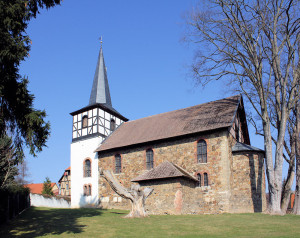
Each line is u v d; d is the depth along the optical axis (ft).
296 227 51.01
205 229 50.72
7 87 45.60
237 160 86.28
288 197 80.23
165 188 80.12
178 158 90.94
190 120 96.84
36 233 48.47
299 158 78.28
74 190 117.50
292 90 75.25
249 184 83.20
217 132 85.66
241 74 78.95
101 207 107.45
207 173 84.69
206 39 80.12
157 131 100.68
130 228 52.19
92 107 122.72
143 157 98.84
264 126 75.92
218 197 81.35
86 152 118.62
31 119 46.73
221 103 99.86
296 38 72.84
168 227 52.80
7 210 61.00
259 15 73.51
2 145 79.87
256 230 48.88
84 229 51.75
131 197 67.56
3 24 42.63
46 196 127.75
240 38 75.87
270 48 75.61
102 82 138.31
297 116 79.71
